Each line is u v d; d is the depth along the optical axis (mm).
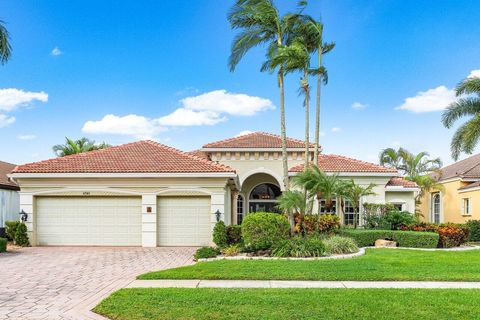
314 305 7859
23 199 19453
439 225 21469
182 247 19172
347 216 24984
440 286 9875
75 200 19766
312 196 19422
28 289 9641
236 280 10523
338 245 15797
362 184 24875
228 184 21234
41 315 7395
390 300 8242
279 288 9469
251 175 28797
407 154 34781
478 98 24016
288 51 19297
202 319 7031
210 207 19719
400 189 25406
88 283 10359
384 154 35562
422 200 36125
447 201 32125
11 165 30953
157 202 19719
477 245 21547
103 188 19578
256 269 11719
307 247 14828
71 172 19203
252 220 16422
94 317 7250
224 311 7469
